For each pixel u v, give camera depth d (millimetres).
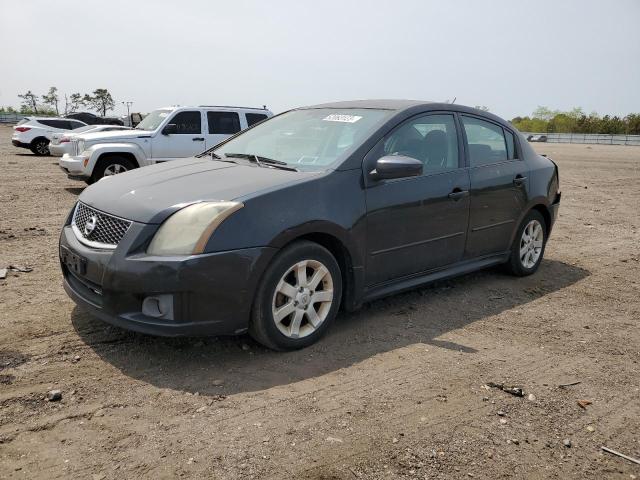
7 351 3668
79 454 2660
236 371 3551
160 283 3326
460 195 4859
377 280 4355
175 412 3051
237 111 13008
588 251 7406
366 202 4133
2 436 2766
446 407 3246
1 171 15078
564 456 2846
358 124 4539
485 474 2662
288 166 4270
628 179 17734
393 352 3947
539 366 3863
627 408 3361
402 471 2645
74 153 11938
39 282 5113
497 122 5574
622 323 4777
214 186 3764
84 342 3852
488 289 5508
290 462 2664
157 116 12961
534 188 5734
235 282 3471
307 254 3797
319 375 3553
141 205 3586
